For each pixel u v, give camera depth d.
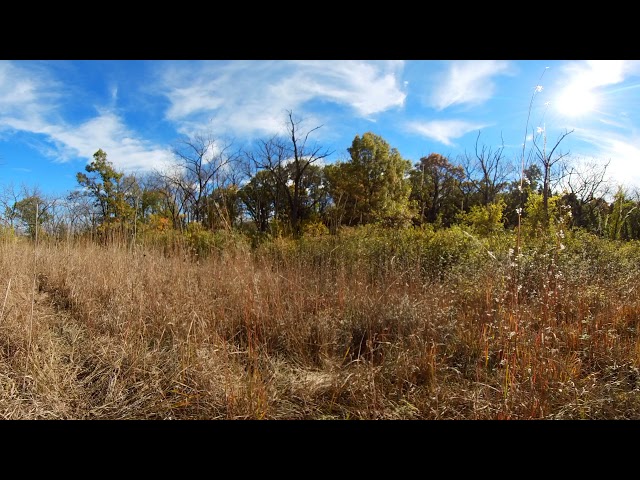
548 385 2.57
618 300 4.36
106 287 4.82
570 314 3.65
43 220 6.75
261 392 2.60
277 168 20.42
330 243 7.27
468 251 6.27
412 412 2.54
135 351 3.14
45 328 3.64
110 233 6.36
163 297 4.06
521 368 2.68
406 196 22.66
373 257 6.57
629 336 3.76
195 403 2.64
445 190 29.25
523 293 3.35
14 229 6.91
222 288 4.42
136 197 7.14
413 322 3.61
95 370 2.98
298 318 3.86
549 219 5.14
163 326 3.59
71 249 6.42
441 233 7.49
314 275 5.20
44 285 5.50
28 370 2.79
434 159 28.61
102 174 18.94
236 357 3.21
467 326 3.69
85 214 7.11
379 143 23.20
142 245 5.49
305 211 20.53
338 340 3.67
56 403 2.57
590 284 4.70
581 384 2.77
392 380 2.94
